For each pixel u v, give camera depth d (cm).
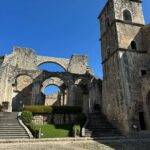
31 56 4166
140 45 2775
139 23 2898
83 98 3725
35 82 3431
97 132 2180
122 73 2447
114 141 1800
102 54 3088
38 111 2589
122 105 2339
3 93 3266
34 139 1752
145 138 2009
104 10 3241
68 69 4306
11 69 3447
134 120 2250
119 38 2664
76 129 2039
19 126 2117
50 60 4384
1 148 1385
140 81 2494
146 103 2352
